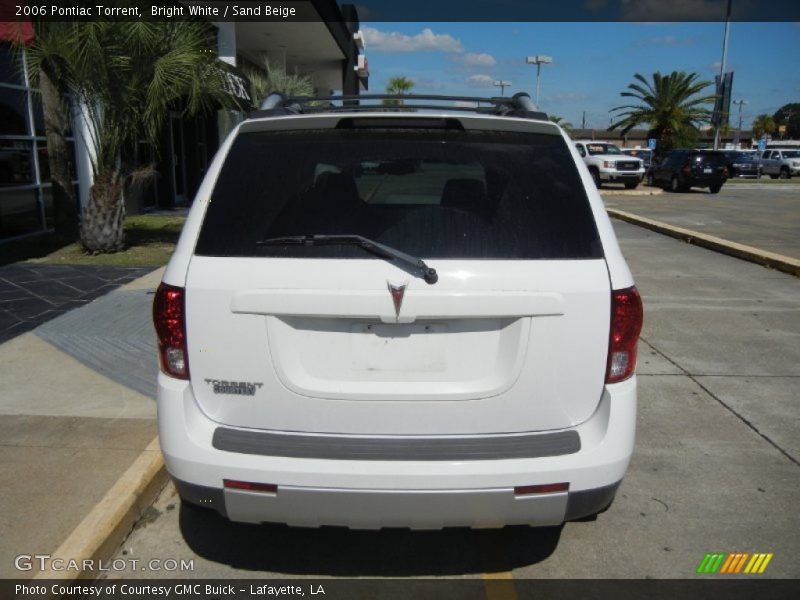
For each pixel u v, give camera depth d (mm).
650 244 12375
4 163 10562
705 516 3572
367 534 3398
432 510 2518
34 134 11398
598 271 2578
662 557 3238
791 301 8039
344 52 28531
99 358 5484
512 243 2582
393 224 2611
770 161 42906
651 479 3932
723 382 5438
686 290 8570
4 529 3203
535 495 2531
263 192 2686
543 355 2537
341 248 2537
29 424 4305
